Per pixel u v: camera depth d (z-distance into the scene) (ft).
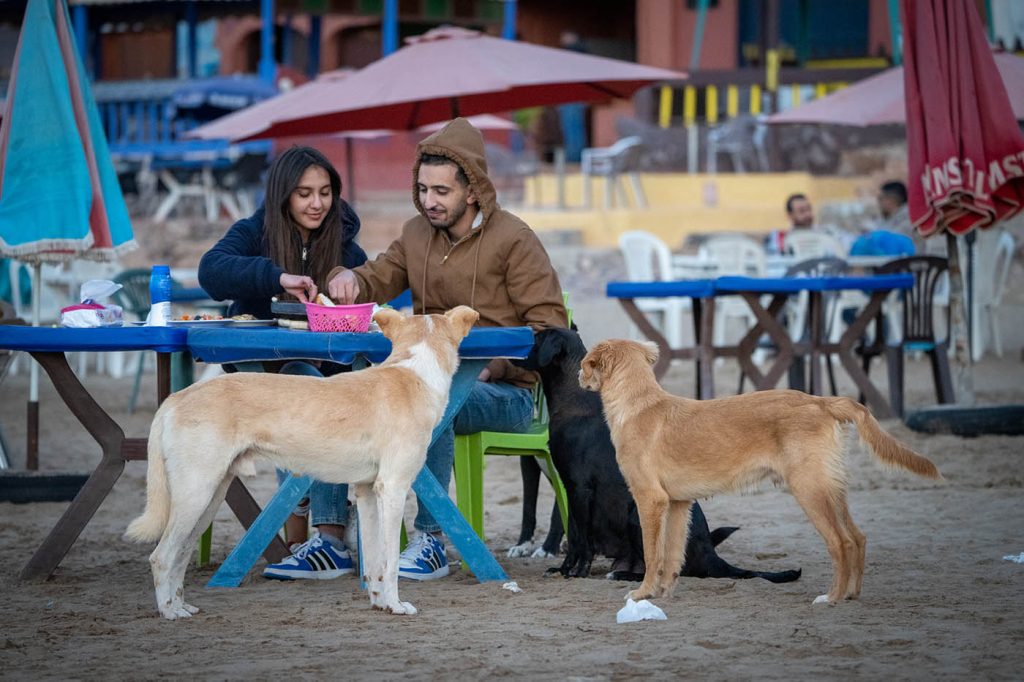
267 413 21.18
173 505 21.13
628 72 52.47
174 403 21.39
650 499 22.53
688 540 24.48
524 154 119.65
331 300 26.63
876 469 39.14
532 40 135.44
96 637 20.39
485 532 31.37
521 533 29.07
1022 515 30.76
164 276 25.44
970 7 43.21
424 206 27.53
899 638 19.30
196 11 113.60
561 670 17.93
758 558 26.86
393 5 97.04
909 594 22.52
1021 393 55.36
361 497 22.67
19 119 34.01
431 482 24.66
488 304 27.61
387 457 21.54
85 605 22.81
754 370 46.44
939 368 50.16
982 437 43.91
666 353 46.24
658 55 122.31
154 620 21.54
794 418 21.68
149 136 111.45
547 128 126.31
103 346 24.12
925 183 43.75
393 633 20.44
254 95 97.45
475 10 108.88
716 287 45.21
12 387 67.62
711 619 21.03
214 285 27.04
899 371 49.29
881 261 57.06
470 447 26.45
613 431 23.17
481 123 76.79
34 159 33.91
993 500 33.06
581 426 25.11
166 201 109.70
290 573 25.14
